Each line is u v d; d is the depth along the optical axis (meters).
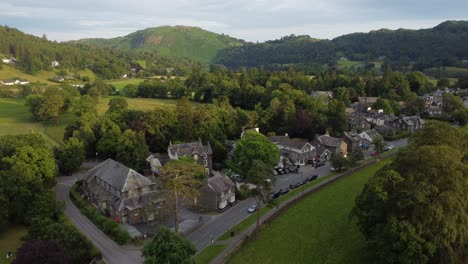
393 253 49.69
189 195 71.12
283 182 98.88
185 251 50.34
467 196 49.09
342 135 140.62
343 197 85.38
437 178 50.38
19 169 76.44
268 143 102.69
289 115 145.38
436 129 70.31
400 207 50.12
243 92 195.75
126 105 162.12
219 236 68.88
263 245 65.62
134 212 74.44
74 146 105.75
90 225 73.06
